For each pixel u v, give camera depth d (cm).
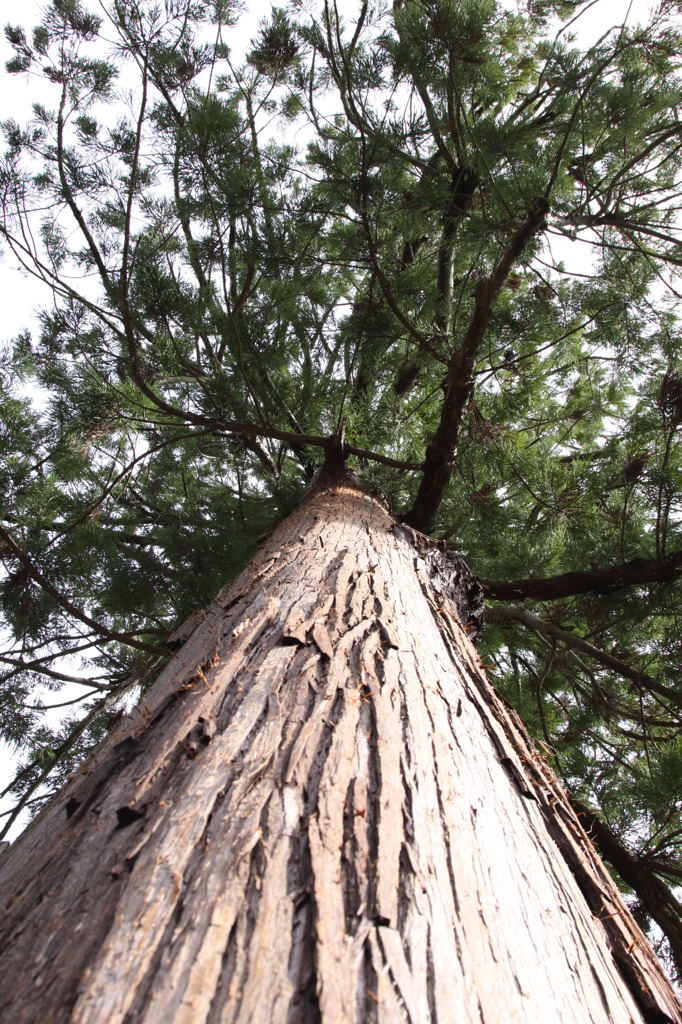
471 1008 93
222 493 562
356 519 301
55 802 158
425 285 440
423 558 284
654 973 146
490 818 137
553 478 401
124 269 338
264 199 388
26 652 434
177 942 94
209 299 467
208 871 105
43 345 429
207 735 140
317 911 98
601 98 387
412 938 98
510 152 374
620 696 487
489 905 113
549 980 110
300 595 204
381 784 127
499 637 517
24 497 404
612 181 405
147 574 462
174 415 376
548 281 412
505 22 492
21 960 98
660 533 386
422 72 370
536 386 463
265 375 419
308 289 482
